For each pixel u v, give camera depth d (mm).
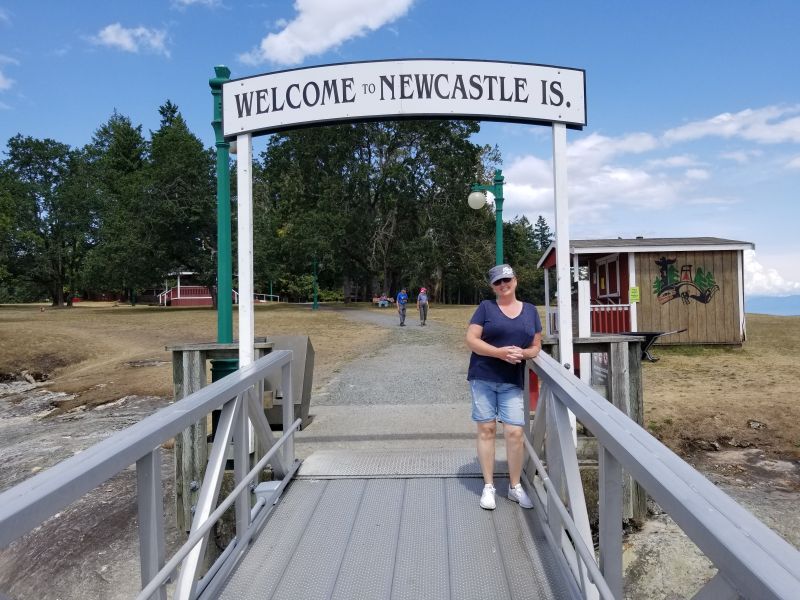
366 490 4168
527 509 3754
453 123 39188
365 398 8398
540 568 3123
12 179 50688
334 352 14453
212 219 39250
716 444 6922
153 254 39188
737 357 13234
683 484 1578
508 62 4621
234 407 3322
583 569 2662
